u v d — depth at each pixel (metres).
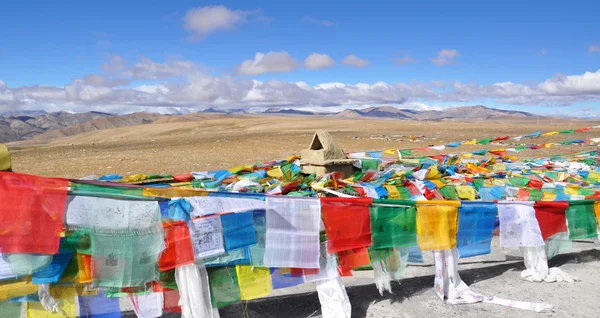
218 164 21.67
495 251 8.45
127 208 4.68
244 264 5.26
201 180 10.12
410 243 6.05
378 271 6.01
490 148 30.89
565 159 15.04
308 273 5.55
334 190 9.05
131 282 4.71
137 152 29.86
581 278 7.04
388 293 6.49
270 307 6.08
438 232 6.12
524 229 6.68
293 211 5.43
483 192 9.91
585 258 7.95
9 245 4.25
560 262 7.77
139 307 4.89
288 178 10.29
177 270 4.91
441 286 6.22
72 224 4.47
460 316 5.79
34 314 4.52
